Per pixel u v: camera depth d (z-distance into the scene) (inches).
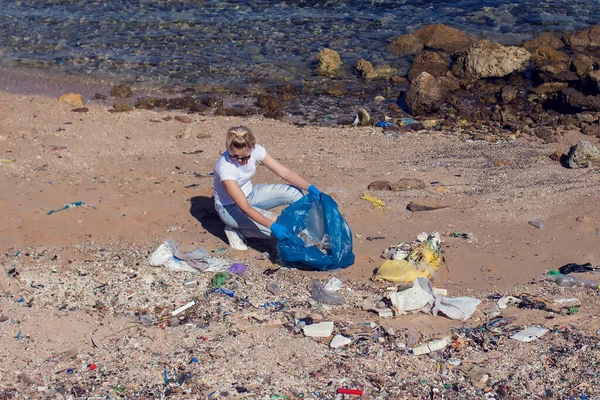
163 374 199.0
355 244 281.7
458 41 599.2
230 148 254.7
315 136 421.4
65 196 319.0
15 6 682.2
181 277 252.2
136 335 217.6
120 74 546.6
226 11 670.5
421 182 340.2
